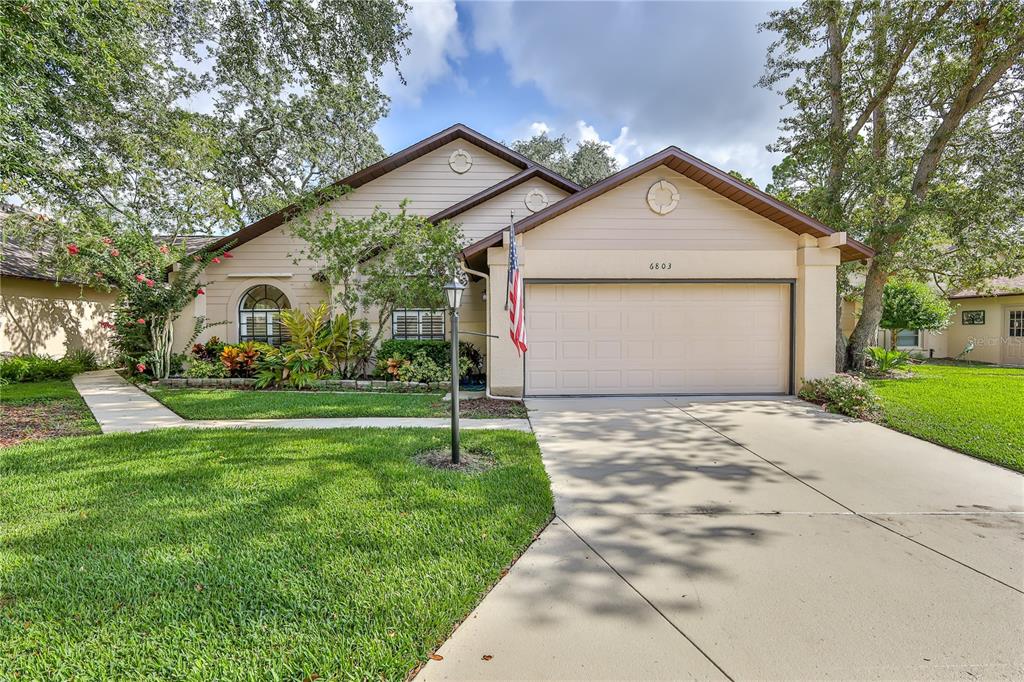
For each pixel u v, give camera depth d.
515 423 6.94
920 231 11.62
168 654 2.21
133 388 10.20
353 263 10.60
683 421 7.12
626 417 7.38
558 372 9.32
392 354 11.04
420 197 13.32
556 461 5.22
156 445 5.51
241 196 20.88
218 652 2.22
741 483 4.55
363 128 20.89
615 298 9.35
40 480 4.37
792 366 9.38
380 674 2.12
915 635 2.40
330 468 4.70
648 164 8.80
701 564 3.08
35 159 7.28
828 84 13.37
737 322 9.45
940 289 15.99
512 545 3.25
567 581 2.88
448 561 3.02
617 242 9.23
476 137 13.02
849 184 12.31
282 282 12.65
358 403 8.29
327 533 3.37
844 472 4.88
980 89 11.34
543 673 2.14
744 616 2.55
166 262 10.81
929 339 18.95
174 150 10.73
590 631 2.43
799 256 9.25
